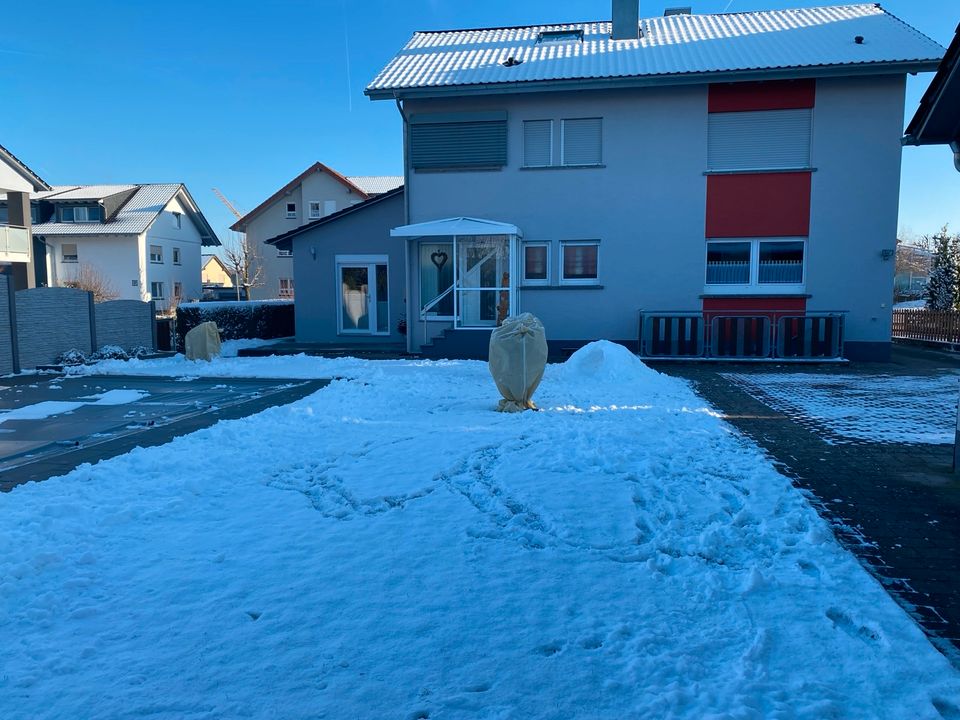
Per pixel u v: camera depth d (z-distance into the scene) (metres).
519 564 4.16
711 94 16.23
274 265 47.78
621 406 9.45
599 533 4.67
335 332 19.91
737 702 2.79
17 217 28.56
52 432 8.41
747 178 16.20
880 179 15.74
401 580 3.94
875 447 7.21
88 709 2.78
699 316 16.50
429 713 2.75
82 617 3.53
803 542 4.49
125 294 42.81
